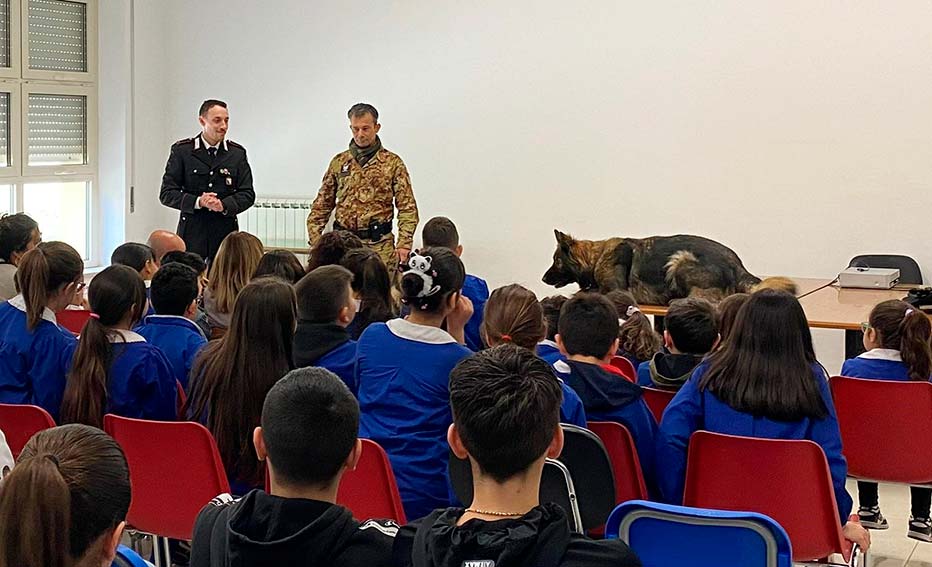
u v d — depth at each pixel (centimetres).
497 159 716
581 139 692
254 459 294
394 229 741
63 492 141
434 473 289
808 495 268
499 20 705
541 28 695
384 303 396
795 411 278
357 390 306
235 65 779
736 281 526
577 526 248
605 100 683
